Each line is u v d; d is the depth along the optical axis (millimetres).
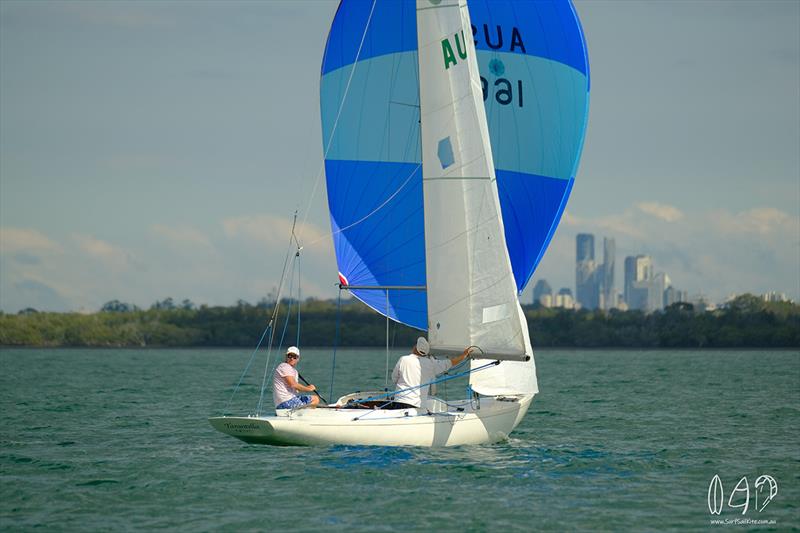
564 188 76000
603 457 64938
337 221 71562
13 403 113000
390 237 70188
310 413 62688
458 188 61875
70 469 61250
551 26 74750
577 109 75812
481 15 73562
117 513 49469
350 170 71188
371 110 70812
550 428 83500
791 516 49594
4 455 67562
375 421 62250
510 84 74188
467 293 61812
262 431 62188
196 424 88125
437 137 62156
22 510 50188
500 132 74250
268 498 51906
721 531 46625
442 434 63531
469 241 61750
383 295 70188
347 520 47688
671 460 64625
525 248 75375
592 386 147750
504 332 61531
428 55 62250
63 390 139750
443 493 52688
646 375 187750
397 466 58500
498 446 66375
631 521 47969
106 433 80688
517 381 65625
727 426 85688
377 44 70562
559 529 46438
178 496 52844
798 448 71062
